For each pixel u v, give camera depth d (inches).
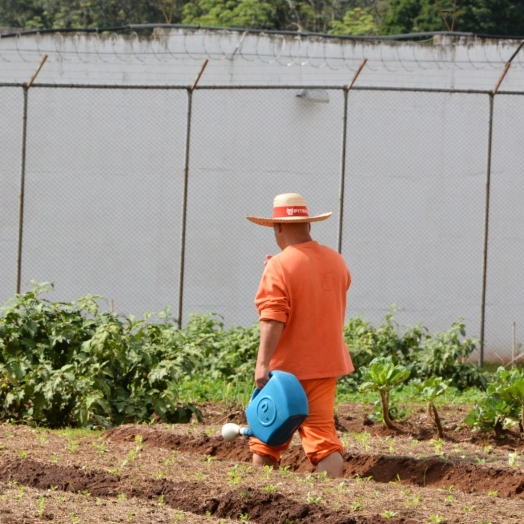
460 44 2448.3
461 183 2449.6
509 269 2469.2
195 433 1113.4
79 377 1240.2
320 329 903.7
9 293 2347.4
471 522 711.7
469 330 2459.4
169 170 2378.2
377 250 2427.4
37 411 1232.2
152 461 904.3
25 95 2006.6
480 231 2454.5
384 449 1040.2
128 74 2373.3
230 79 2397.9
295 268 900.6
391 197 2428.6
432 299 2440.9
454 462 967.0
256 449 926.4
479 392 1713.8
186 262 2389.3
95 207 2362.2
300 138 2405.3
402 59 2434.8
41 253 2352.4
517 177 2469.2
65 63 2357.3
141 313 2368.4
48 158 2353.6
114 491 804.6
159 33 2406.5
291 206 920.9
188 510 768.9
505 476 922.7
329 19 4621.1
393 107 2429.9
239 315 2401.6
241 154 2393.0
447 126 2444.6
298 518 737.6
